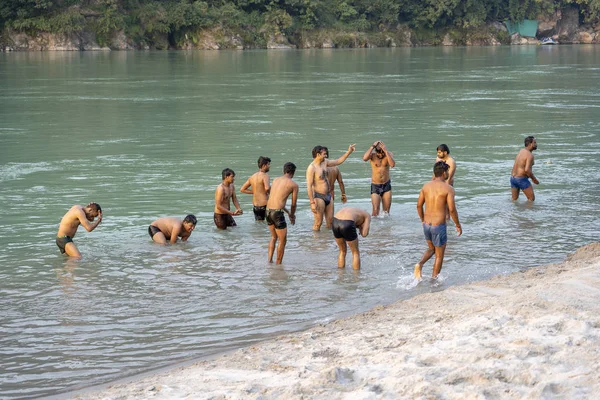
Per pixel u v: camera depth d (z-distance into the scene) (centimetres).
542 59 7494
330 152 2309
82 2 8606
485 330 796
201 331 959
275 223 1212
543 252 1295
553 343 725
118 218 1529
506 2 11175
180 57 7525
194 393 720
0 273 1188
